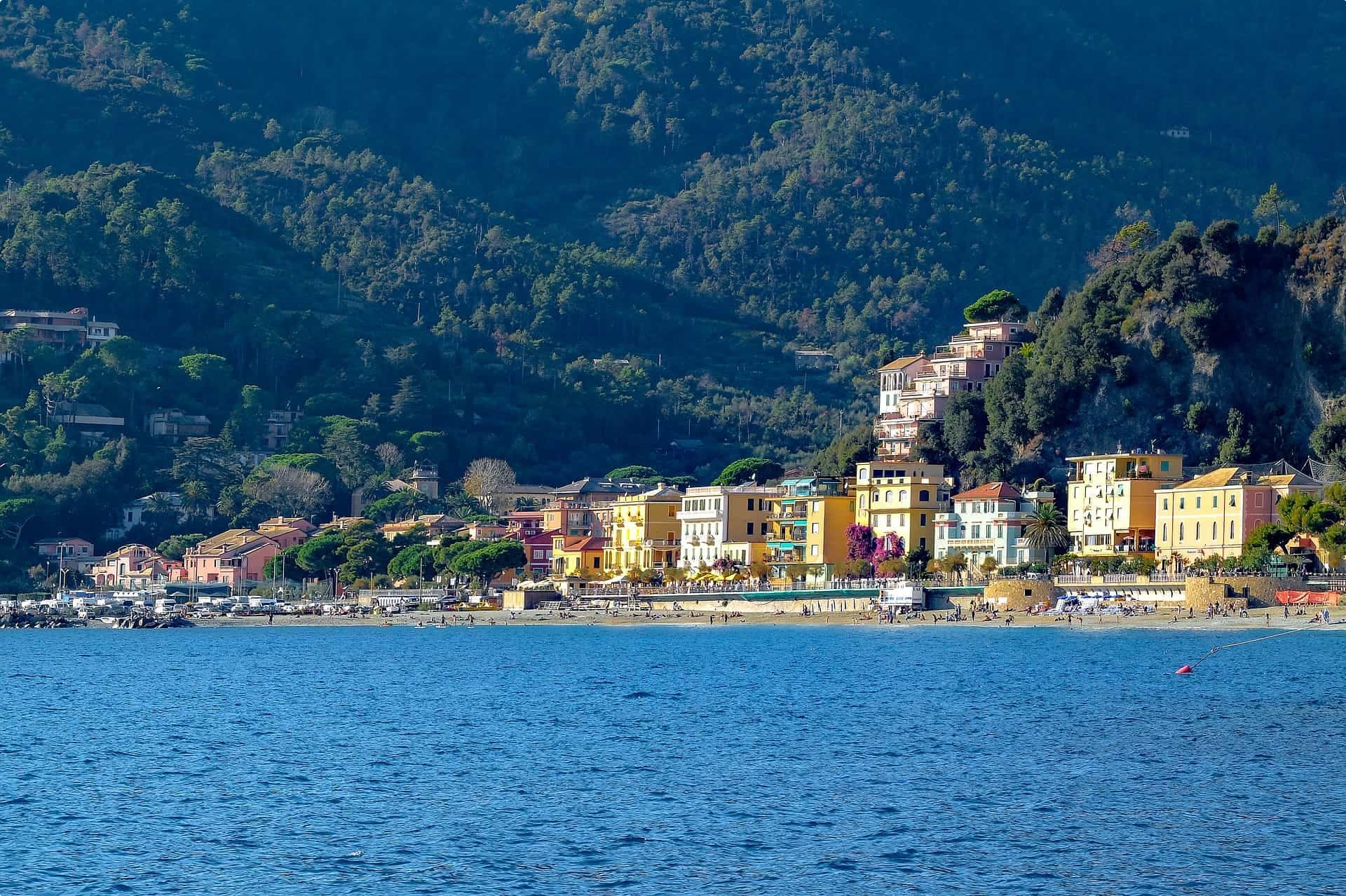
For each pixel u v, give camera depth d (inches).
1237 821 7160.4
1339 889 6141.7
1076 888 6190.9
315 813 7440.9
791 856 6624.0
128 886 6264.8
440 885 6259.8
